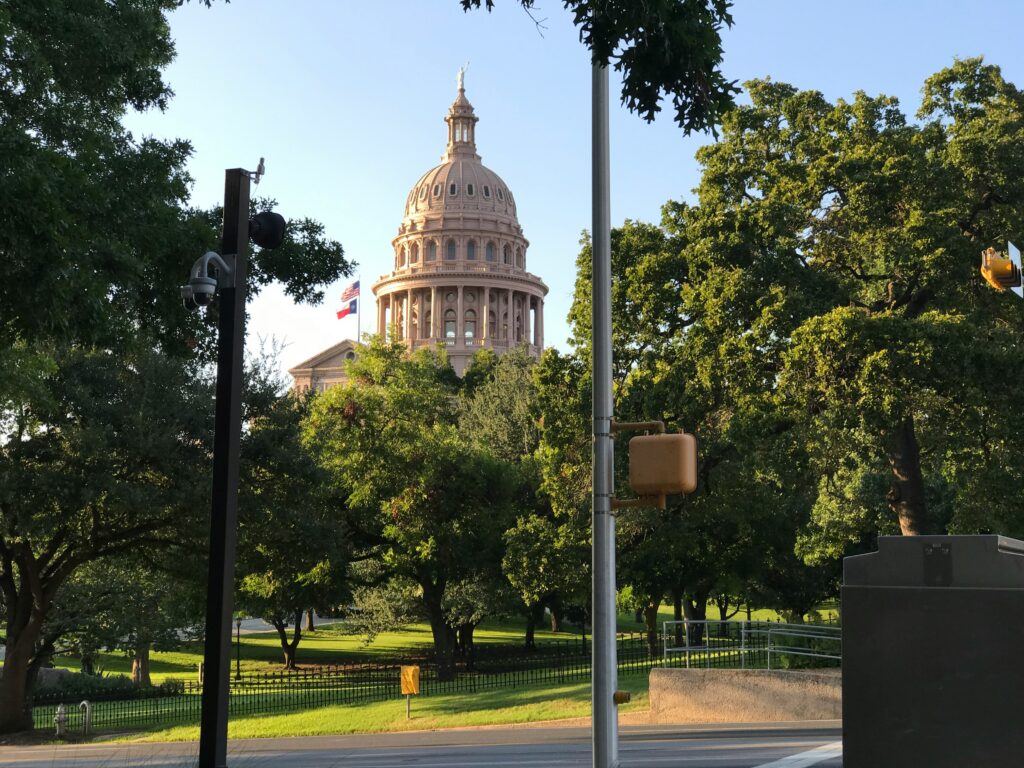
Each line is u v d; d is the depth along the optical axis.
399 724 29.11
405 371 52.25
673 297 36.09
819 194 33.22
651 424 7.65
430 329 161.38
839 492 45.75
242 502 33.38
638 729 22.05
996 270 14.95
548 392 39.88
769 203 33.19
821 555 48.69
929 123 34.41
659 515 39.78
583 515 40.09
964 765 3.00
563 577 39.94
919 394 29.39
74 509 30.81
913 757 3.05
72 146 18.72
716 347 33.31
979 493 31.84
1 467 29.91
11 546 34.38
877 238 32.03
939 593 3.09
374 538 52.31
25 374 22.42
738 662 27.44
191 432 32.38
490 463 50.22
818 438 32.19
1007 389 28.31
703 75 9.56
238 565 38.34
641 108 9.93
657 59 9.48
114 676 53.00
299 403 37.50
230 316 8.98
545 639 82.38
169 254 20.08
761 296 32.38
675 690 24.14
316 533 35.91
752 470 33.62
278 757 18.03
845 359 28.98
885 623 3.15
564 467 40.22
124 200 18.70
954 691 3.04
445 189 167.38
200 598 46.59
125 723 36.97
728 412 36.00
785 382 30.48
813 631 26.38
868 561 3.24
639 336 38.16
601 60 8.62
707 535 45.94
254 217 9.58
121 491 30.14
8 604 35.41
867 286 35.66
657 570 46.06
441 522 49.25
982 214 32.81
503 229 166.00
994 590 3.04
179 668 68.44
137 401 31.66
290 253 23.92
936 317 29.02
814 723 20.66
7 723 34.41
